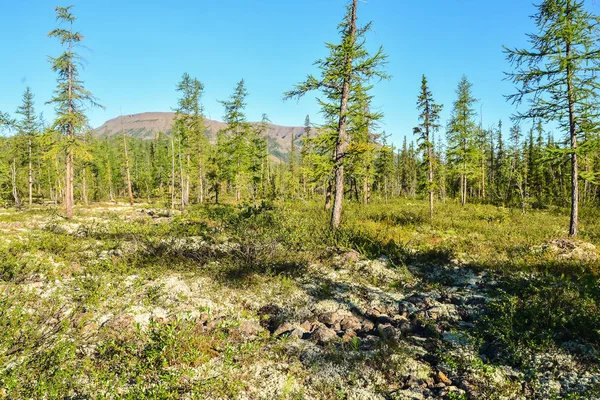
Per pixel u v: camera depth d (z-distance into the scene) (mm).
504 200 36281
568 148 14469
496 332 5922
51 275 8125
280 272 9898
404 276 10000
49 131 24219
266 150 38719
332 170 15688
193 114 37781
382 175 44031
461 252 12391
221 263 10508
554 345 5496
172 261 10531
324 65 15086
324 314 7336
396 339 6035
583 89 13492
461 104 32281
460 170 32656
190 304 7461
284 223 15008
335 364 5285
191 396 4207
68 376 4137
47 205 43750
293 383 4770
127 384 4445
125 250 11430
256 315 7492
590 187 37781
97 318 6031
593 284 7770
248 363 5219
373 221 19516
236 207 24984
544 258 10852
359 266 10844
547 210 28812
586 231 16562
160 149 60406
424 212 24641
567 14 13914
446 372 5102
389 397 4531
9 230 15969
